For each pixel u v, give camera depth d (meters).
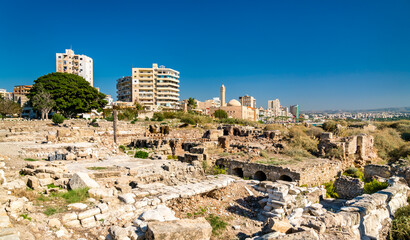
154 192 13.40
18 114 76.19
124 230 8.33
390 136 46.81
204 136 47.78
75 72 127.38
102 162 22.77
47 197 11.29
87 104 68.62
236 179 18.91
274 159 27.91
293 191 14.23
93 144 29.45
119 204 11.34
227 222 12.15
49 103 58.34
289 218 11.41
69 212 9.89
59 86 63.59
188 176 19.42
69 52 126.25
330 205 15.59
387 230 10.01
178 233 7.47
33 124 47.66
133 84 127.75
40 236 8.12
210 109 141.00
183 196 13.31
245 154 30.31
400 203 11.92
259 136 47.69
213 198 15.08
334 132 53.62
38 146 26.62
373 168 24.89
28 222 8.48
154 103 128.88
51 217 9.33
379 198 10.65
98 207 10.41
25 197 10.62
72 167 19.62
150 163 22.91
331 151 30.55
